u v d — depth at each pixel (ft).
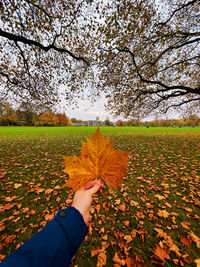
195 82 33.22
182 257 5.05
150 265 4.88
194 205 8.19
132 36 19.63
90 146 1.71
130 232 6.31
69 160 1.66
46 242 1.58
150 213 7.50
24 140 36.17
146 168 14.65
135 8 16.03
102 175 1.71
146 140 35.76
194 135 48.62
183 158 18.30
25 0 13.04
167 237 5.85
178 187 10.42
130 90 31.12
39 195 9.53
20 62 21.72
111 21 16.07
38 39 17.25
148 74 25.08
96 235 6.16
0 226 6.68
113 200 8.82
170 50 22.62
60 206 8.24
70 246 1.75
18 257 1.35
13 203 8.55
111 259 5.14
